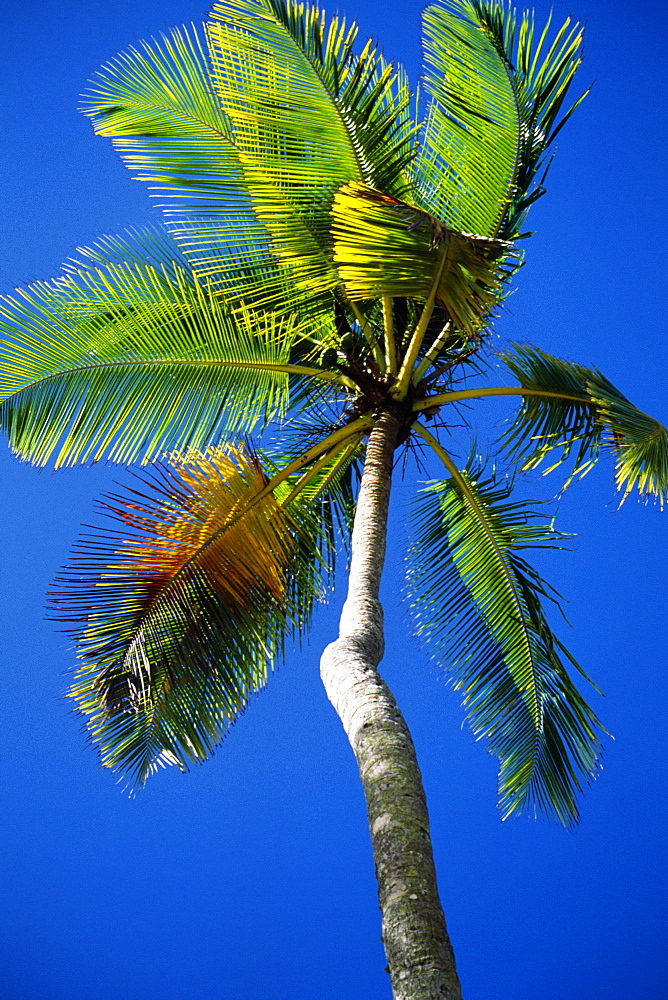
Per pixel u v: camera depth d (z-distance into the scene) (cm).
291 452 838
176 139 694
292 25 646
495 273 559
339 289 746
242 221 678
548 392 759
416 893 356
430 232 510
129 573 593
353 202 510
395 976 329
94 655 591
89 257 727
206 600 605
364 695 478
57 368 695
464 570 838
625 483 744
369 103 645
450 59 719
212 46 657
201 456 653
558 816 770
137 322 717
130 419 711
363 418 780
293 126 652
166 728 622
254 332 750
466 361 805
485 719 795
